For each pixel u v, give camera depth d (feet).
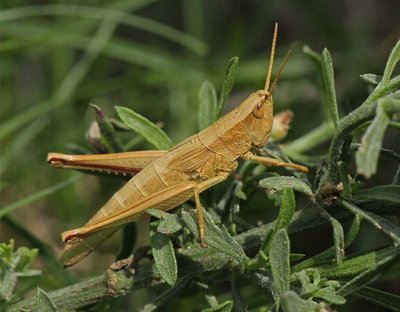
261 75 0.75
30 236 0.59
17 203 0.59
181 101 0.74
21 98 0.77
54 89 0.76
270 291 0.47
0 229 0.71
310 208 0.48
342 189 0.46
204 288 0.51
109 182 0.73
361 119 0.44
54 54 0.76
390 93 0.46
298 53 0.77
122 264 0.50
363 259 0.46
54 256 0.59
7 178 0.73
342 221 0.48
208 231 0.47
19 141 0.71
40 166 0.73
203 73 0.75
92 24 0.77
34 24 0.75
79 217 0.72
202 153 0.52
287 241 0.45
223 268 0.51
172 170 0.52
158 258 0.47
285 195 0.46
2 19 0.72
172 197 0.51
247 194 0.53
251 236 0.49
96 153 0.56
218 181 0.52
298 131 0.73
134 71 0.77
